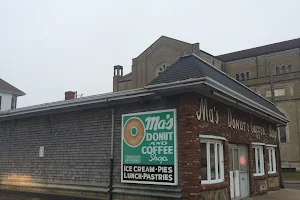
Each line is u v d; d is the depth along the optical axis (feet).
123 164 36.01
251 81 141.08
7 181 48.39
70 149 42.04
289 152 127.13
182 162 31.76
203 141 33.88
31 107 45.21
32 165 45.85
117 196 36.19
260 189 49.06
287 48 148.87
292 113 128.47
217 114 36.78
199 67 31.01
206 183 33.12
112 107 38.86
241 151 44.75
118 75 176.86
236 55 166.81
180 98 32.96
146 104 35.86
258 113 47.37
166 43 148.05
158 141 33.81
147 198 33.81
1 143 51.06
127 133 36.45
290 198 44.98
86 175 39.60
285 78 131.75
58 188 41.88
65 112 43.62
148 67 153.69
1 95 131.03
